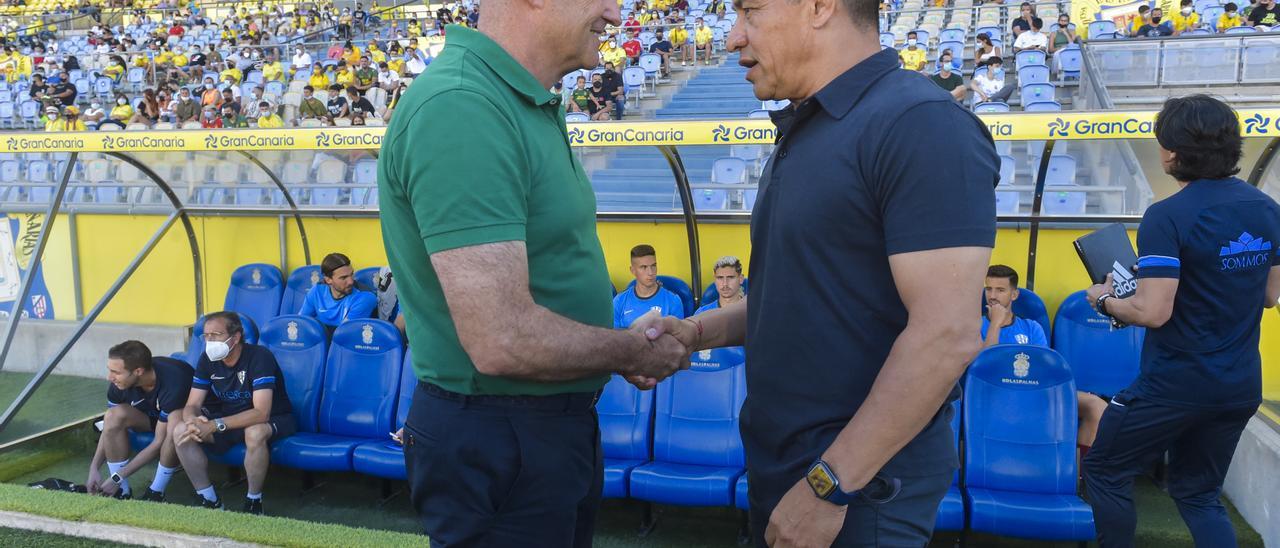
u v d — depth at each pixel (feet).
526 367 4.42
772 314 4.79
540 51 4.91
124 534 10.70
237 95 48.52
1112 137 11.87
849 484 4.27
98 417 18.35
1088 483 9.64
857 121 4.29
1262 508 11.95
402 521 13.98
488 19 4.92
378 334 15.23
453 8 64.64
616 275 19.86
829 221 4.40
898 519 4.60
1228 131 8.25
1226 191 8.40
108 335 22.67
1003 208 16.39
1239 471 12.89
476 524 5.10
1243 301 8.43
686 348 5.65
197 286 22.82
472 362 4.56
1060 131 12.01
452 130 4.35
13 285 23.43
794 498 4.54
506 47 4.85
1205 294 8.39
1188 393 8.57
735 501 12.32
